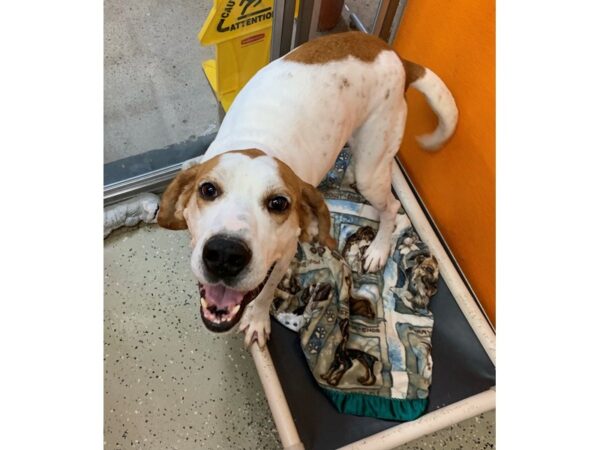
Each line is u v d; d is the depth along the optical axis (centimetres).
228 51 185
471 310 192
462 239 203
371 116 159
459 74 177
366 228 210
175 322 192
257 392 181
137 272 203
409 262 202
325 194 218
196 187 114
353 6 259
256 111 140
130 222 210
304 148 143
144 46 240
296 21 187
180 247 210
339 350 179
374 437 163
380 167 171
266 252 108
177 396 178
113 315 192
